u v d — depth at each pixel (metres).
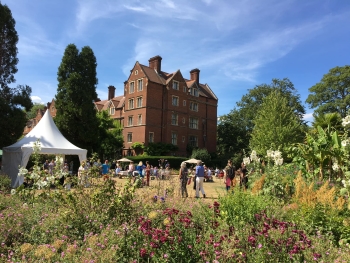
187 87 44.69
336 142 10.58
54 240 4.42
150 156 36.72
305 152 11.41
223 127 53.47
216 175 33.22
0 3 22.19
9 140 21.05
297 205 6.73
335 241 5.40
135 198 6.56
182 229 4.01
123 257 3.91
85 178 6.44
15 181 15.52
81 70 32.91
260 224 4.83
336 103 40.19
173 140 42.09
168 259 3.51
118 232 4.34
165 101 41.69
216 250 3.45
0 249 4.17
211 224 4.89
